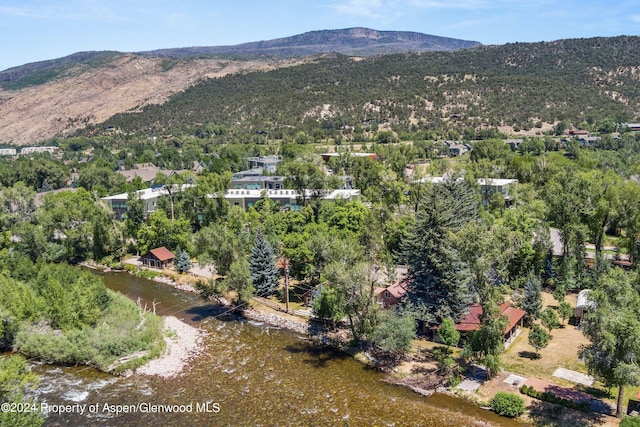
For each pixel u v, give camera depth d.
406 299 57.59
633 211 73.06
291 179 102.25
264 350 56.09
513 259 68.56
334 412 43.06
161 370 51.16
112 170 170.50
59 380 49.38
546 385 44.72
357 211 84.12
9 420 33.31
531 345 51.12
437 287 55.78
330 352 55.66
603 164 131.50
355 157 143.62
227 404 44.62
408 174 126.19
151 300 73.25
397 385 47.78
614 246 88.06
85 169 167.62
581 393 43.16
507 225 72.12
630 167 127.44
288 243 71.75
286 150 178.88
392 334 49.81
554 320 54.59
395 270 75.56
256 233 76.69
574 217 72.44
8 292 58.84
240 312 67.69
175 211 105.81
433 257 53.94
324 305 58.78
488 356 45.44
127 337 54.12
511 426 40.16
